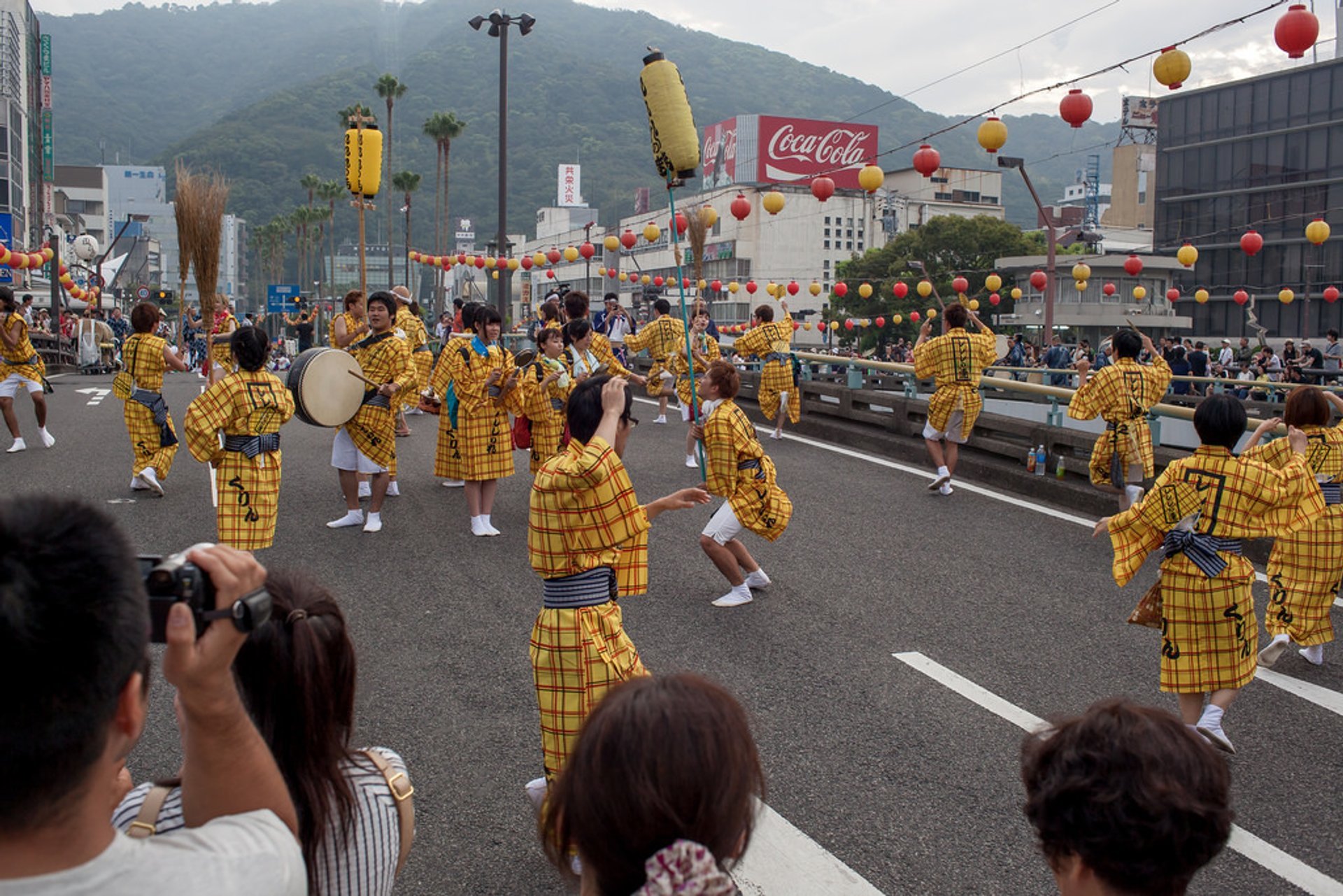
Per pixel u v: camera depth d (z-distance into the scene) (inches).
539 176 6860.2
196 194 308.7
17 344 446.6
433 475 428.8
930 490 394.6
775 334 512.7
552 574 148.6
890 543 326.0
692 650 233.9
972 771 180.2
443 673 218.4
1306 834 164.4
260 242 3983.8
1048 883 148.0
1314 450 230.2
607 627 148.5
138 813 76.4
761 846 155.8
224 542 259.9
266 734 81.0
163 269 3127.5
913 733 194.4
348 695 85.7
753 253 2448.3
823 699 208.8
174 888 54.4
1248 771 185.3
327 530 332.2
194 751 65.4
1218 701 189.6
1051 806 74.5
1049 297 1076.5
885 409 538.9
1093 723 76.4
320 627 83.2
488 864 149.9
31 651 49.0
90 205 3115.2
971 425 391.5
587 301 386.0
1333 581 231.8
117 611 52.7
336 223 6195.9
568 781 67.7
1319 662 238.2
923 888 146.5
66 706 50.3
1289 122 1408.7
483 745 186.5
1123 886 72.1
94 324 962.1
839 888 145.8
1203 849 71.1
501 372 322.7
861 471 441.1
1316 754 192.4
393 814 86.7
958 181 2518.5
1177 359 737.6
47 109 2349.9
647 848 64.1
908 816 165.2
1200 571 186.5
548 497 146.6
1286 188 1418.6
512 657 227.6
